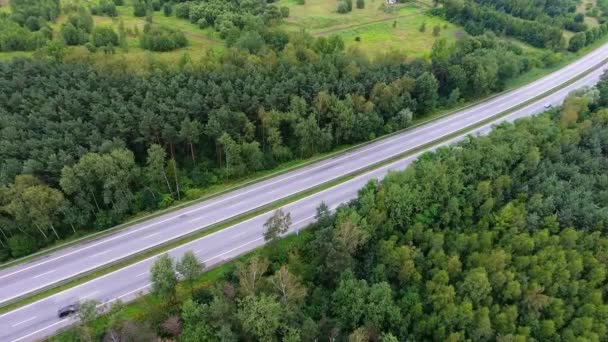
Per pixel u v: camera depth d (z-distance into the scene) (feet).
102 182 259.39
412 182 249.75
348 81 358.02
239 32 455.63
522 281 212.64
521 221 236.02
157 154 268.41
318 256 223.10
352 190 287.69
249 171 306.14
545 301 203.41
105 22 509.35
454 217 244.42
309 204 273.54
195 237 243.60
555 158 292.20
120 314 185.47
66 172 240.94
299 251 237.25
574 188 263.29
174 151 311.27
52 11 488.85
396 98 361.71
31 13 476.13
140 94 316.40
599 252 227.20
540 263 219.61
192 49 447.83
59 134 272.10
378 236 232.94
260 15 511.81
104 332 183.01
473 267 217.97
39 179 246.88
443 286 200.44
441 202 247.29
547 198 247.29
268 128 312.50
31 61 345.10
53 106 296.10
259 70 357.41
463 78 411.54
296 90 339.57
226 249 234.99
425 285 209.67
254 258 204.54
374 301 194.08
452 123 382.22
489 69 417.08
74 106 294.46
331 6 625.00
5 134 265.54
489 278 209.36
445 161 262.88
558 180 271.08
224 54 385.91
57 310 197.47
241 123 306.96
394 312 192.34
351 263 215.31
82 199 249.14
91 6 540.52
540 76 481.87
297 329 181.37
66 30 423.23
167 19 532.73
